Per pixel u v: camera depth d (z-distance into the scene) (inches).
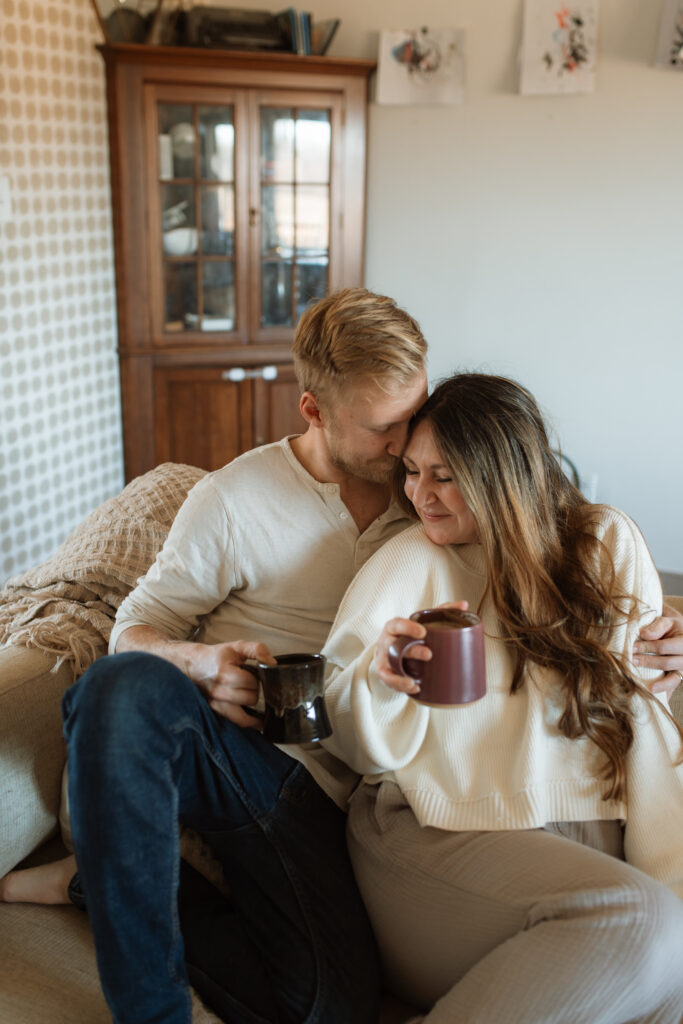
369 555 52.5
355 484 52.5
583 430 141.9
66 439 132.4
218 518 50.5
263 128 132.5
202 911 46.6
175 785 41.5
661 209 129.3
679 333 132.5
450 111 136.6
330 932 43.2
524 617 47.2
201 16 125.6
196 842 49.9
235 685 44.8
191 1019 40.8
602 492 142.9
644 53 124.6
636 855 44.7
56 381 128.6
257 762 45.8
